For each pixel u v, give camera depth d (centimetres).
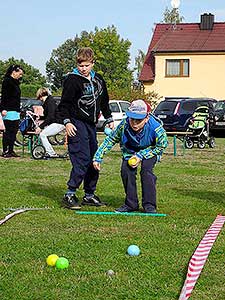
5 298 405
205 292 420
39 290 421
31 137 1512
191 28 4300
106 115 768
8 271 462
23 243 549
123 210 719
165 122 2564
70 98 722
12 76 1436
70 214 702
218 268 475
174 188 938
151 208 712
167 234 592
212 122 2564
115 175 1113
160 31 4512
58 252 518
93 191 767
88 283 436
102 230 611
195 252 516
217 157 1576
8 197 829
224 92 4081
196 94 4122
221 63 4075
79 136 729
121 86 6247
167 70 4162
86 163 738
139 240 564
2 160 1402
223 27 4256
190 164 1365
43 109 1430
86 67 724
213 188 941
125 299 406
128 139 711
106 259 497
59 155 1436
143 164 715
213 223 646
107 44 6244
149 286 430
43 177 1071
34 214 700
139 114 688
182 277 452
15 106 1453
